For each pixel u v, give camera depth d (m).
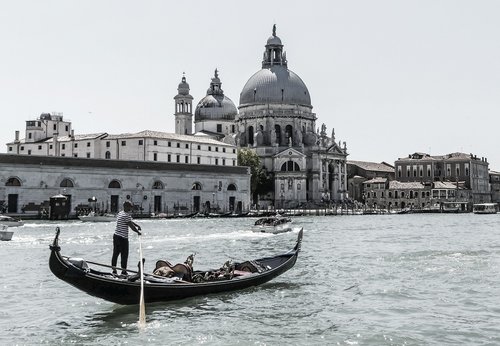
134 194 119.75
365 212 171.50
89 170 112.69
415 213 191.50
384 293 30.33
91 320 24.56
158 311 26.25
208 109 195.62
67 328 23.33
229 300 28.58
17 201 104.25
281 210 156.88
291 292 30.67
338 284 33.28
